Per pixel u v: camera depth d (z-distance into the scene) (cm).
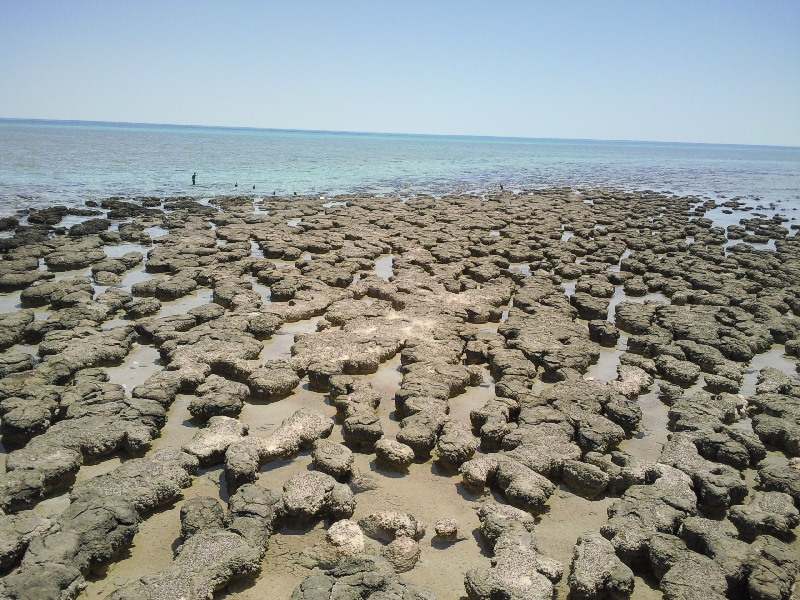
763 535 773
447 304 1622
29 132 12656
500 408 1034
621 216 3228
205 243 2180
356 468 898
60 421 939
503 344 1354
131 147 8425
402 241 2352
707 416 1064
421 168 6912
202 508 757
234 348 1242
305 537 756
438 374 1162
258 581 680
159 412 982
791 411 1094
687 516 801
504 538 727
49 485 811
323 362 1184
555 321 1509
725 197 4731
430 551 737
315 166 6469
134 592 624
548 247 2377
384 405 1098
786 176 7894
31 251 1927
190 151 8112
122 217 2711
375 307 1556
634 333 1527
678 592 670
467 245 2348
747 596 695
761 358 1423
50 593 617
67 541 680
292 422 973
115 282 1722
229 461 852
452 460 904
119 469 823
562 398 1097
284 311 1495
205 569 657
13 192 3453
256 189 4119
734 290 1847
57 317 1359
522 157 10862
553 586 677
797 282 2016
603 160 10956
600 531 779
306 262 1969
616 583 678
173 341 1255
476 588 654
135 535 743
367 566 670
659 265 2144
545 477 878
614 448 1002
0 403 976
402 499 837
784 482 890
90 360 1166
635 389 1173
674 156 14538
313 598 623
